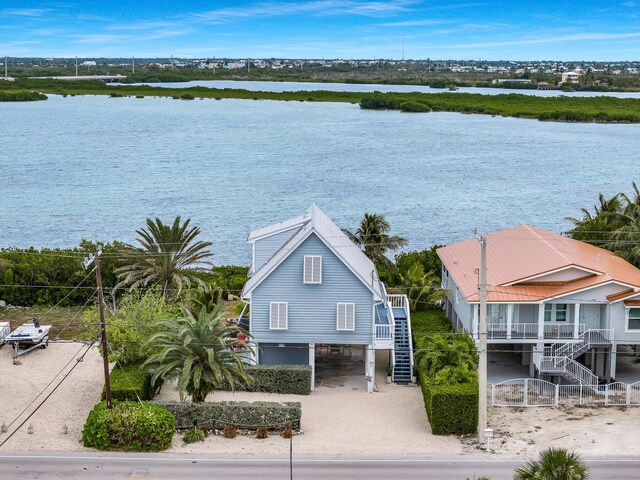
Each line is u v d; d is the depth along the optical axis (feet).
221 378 130.93
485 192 474.90
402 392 157.17
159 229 193.88
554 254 172.76
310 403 150.10
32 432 131.44
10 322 197.57
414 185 498.28
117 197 449.48
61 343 180.96
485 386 128.88
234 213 402.31
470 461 121.60
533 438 131.75
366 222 227.61
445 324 186.09
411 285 204.64
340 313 157.07
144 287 191.52
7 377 158.81
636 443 128.77
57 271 213.66
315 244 155.43
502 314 164.86
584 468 100.73
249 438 132.26
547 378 161.17
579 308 163.12
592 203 444.14
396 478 114.52
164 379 146.00
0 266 213.46
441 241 345.92
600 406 147.02
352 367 172.86
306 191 471.21
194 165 588.91
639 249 197.98
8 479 112.47
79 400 147.23
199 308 186.70
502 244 192.95
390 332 158.81
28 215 396.78
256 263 182.60
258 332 159.22
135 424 124.67
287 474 115.55
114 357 150.92
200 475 114.83
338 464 119.96
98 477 113.80
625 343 160.56
